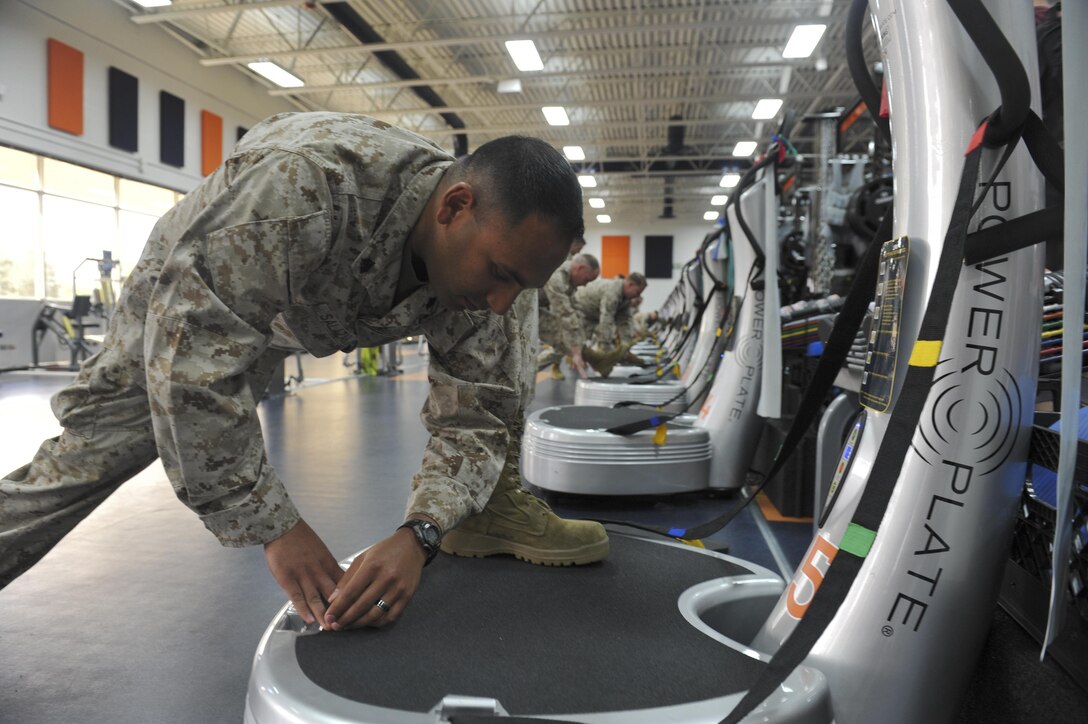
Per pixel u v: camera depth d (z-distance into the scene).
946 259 0.76
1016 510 0.86
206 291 0.85
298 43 10.67
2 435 4.39
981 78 0.84
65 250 10.95
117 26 10.66
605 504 2.69
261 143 0.98
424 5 9.81
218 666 1.42
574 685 0.87
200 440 0.86
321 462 3.49
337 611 0.95
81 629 1.59
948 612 0.84
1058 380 1.21
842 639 0.86
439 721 0.77
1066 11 0.60
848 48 1.06
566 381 8.05
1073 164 0.60
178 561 2.04
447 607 1.14
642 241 25.62
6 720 1.22
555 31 9.45
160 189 12.27
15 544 1.17
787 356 2.80
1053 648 1.11
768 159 2.42
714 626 1.27
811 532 2.35
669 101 12.74
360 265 1.00
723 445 2.69
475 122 16.27
